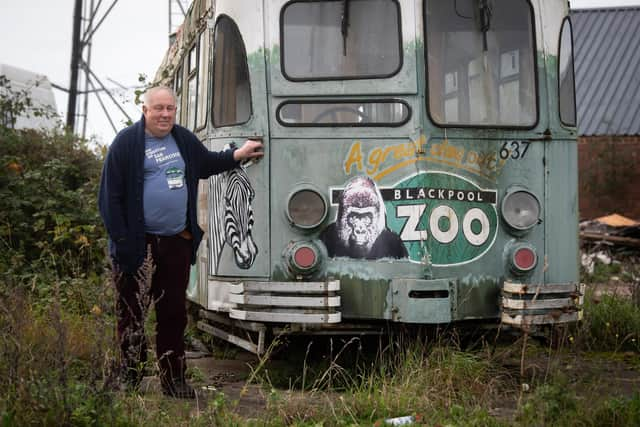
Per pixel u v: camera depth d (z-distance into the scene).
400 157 5.81
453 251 5.79
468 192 5.87
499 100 6.09
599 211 19.56
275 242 5.89
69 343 5.30
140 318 5.10
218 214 6.12
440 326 5.84
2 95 12.52
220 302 6.07
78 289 7.54
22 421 4.02
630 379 5.82
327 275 5.81
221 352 7.05
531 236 6.04
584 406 4.50
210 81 6.35
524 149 6.07
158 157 5.11
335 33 6.01
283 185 5.90
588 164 19.69
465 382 5.11
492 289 5.88
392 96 5.88
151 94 5.08
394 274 5.73
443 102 5.92
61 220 8.98
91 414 4.11
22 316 5.18
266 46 6.00
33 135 11.67
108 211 5.01
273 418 4.50
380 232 5.77
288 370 6.08
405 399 4.71
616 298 8.35
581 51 22.31
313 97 5.95
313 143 5.89
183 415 4.41
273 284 5.59
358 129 5.87
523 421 4.37
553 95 6.22
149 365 5.59
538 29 6.24
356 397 4.77
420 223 5.73
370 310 5.74
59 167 9.98
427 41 5.93
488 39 6.11
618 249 15.52
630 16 23.17
